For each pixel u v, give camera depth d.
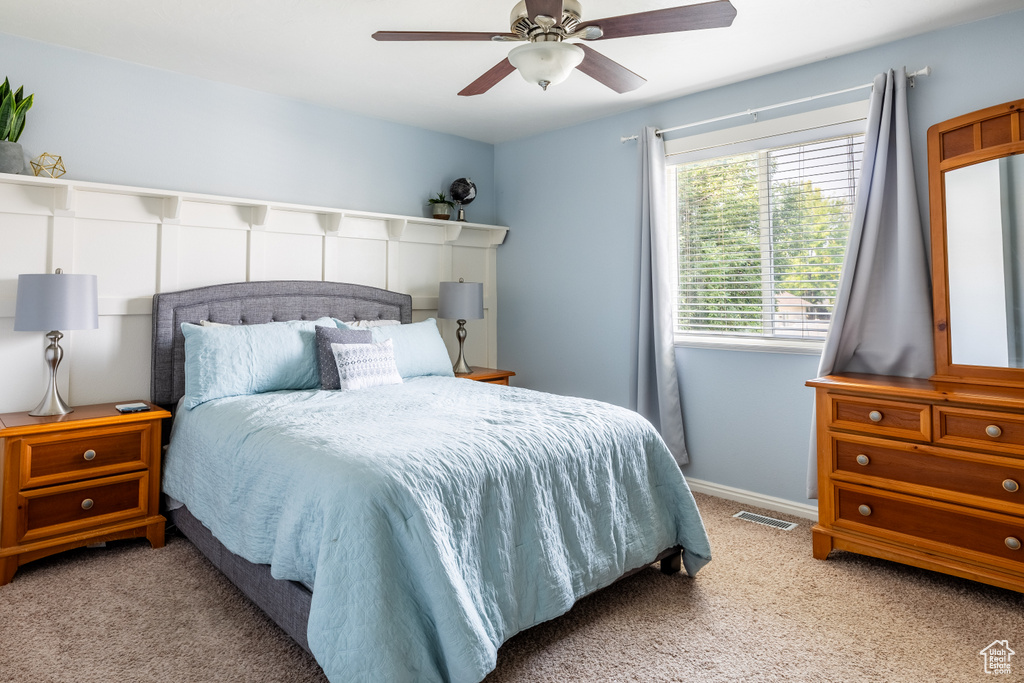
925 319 2.73
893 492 2.44
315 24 2.66
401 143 4.22
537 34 1.94
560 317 4.35
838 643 1.96
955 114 2.70
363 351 3.13
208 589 2.32
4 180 2.63
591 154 4.12
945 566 2.30
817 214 3.18
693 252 3.71
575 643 1.96
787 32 2.76
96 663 1.82
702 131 3.55
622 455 2.31
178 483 2.65
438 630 1.53
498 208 4.78
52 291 2.50
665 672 1.81
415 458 1.78
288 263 3.65
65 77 2.89
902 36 2.81
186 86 3.27
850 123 3.02
